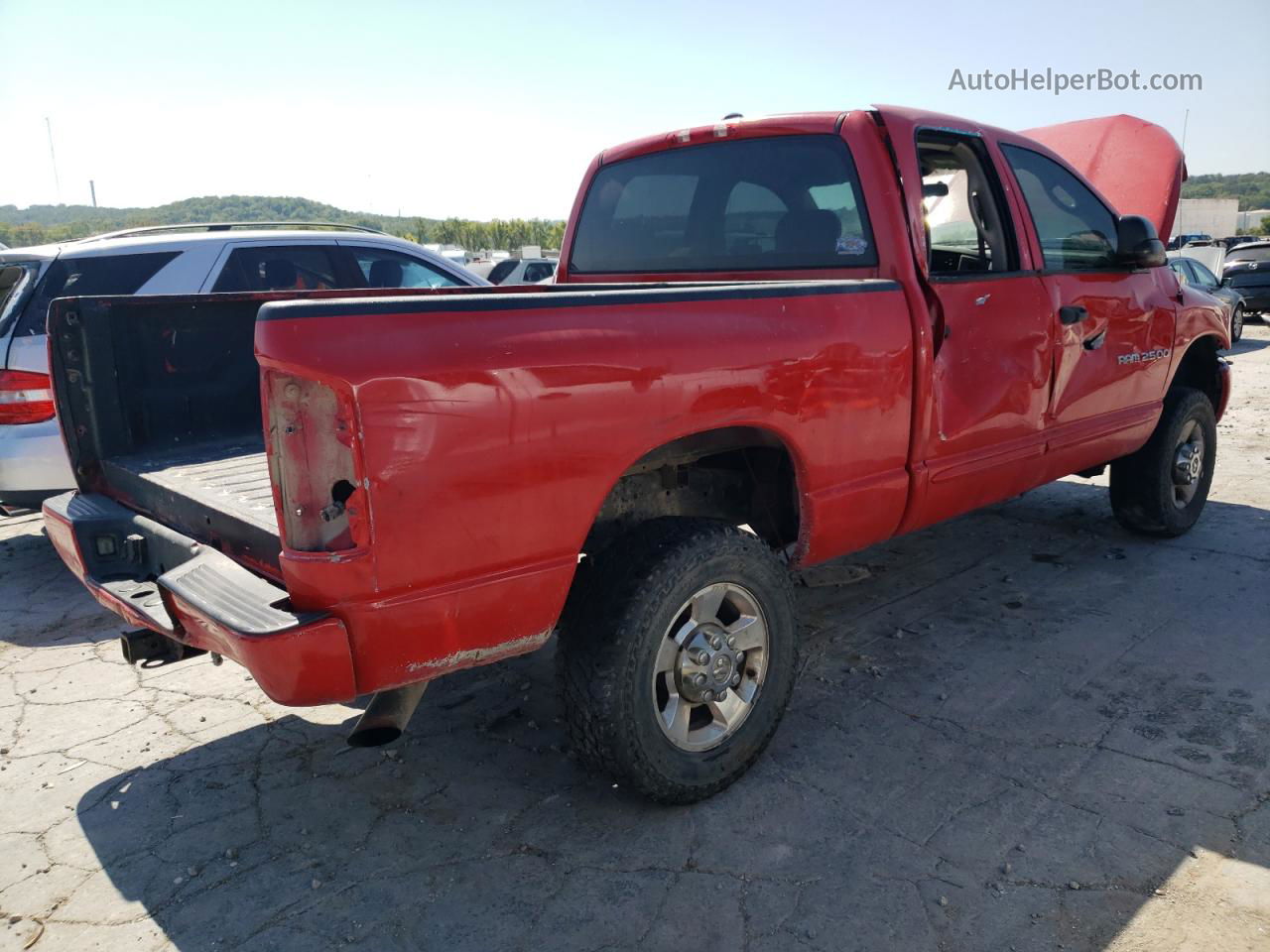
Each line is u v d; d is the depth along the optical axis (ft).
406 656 7.83
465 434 7.62
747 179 13.21
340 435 7.24
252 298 12.75
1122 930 7.95
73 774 10.91
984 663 13.16
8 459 17.03
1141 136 19.26
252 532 8.66
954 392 12.01
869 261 11.73
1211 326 17.79
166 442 12.21
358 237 22.33
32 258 17.92
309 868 9.09
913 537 18.98
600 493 8.54
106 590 9.63
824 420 10.34
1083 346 14.26
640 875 8.84
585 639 9.04
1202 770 10.33
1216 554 17.39
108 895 8.77
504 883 8.79
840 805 9.87
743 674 10.28
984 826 9.43
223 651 7.93
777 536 11.71
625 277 15.28
